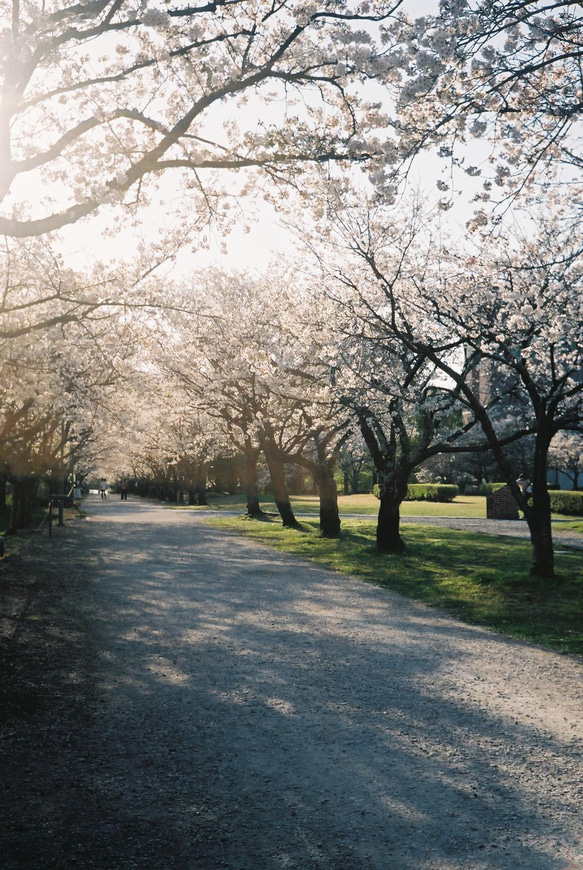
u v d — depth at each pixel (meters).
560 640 9.97
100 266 15.78
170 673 8.19
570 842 4.40
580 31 8.00
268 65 7.54
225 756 5.77
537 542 14.88
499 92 8.14
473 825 4.62
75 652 9.12
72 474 45.94
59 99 9.11
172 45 8.25
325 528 26.06
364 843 4.39
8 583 14.70
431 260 17.16
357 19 7.37
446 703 7.14
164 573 16.66
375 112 7.91
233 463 69.06
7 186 6.75
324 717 6.71
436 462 59.81
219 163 7.85
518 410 20.08
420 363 17.56
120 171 8.16
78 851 4.27
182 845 4.36
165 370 24.42
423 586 14.82
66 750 5.89
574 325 13.79
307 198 8.78
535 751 5.89
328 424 23.17
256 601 12.98
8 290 15.04
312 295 19.94
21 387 16.47
